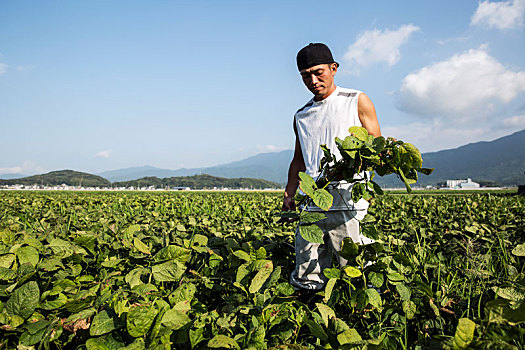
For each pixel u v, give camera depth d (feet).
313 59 8.42
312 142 9.09
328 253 8.79
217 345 5.01
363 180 7.67
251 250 8.00
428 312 6.81
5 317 5.94
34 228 14.61
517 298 6.12
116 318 5.79
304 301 8.85
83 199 38.24
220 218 17.52
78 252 8.63
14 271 7.11
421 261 9.62
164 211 23.68
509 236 12.76
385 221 15.76
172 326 5.65
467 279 8.78
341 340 5.07
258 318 6.24
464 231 12.56
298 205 8.38
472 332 4.45
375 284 6.84
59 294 7.02
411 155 6.55
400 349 6.31
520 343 4.99
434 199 35.12
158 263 7.37
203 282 8.13
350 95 8.75
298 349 4.85
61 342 6.33
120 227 12.78
